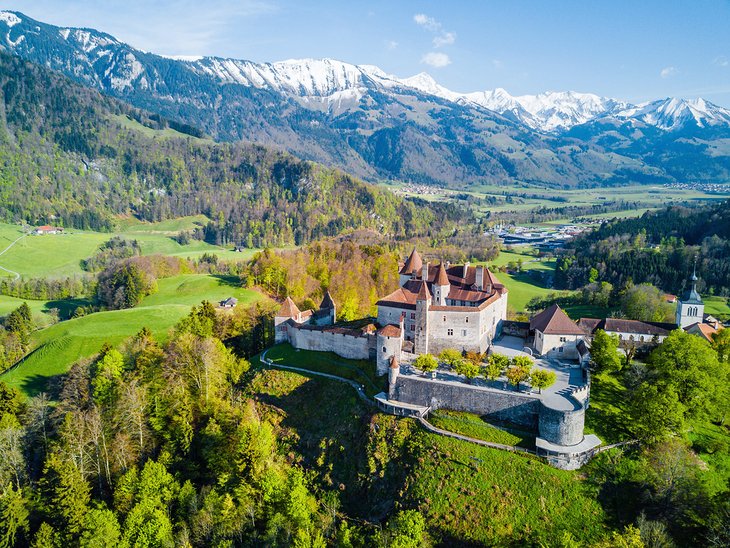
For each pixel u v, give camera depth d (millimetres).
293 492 78625
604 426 84750
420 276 129875
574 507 73000
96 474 91375
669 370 86812
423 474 80688
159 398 100438
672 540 65938
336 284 194625
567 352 107188
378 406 95250
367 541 76750
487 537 71562
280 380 110188
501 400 87125
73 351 147000
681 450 77188
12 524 78625
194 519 79938
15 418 102375
